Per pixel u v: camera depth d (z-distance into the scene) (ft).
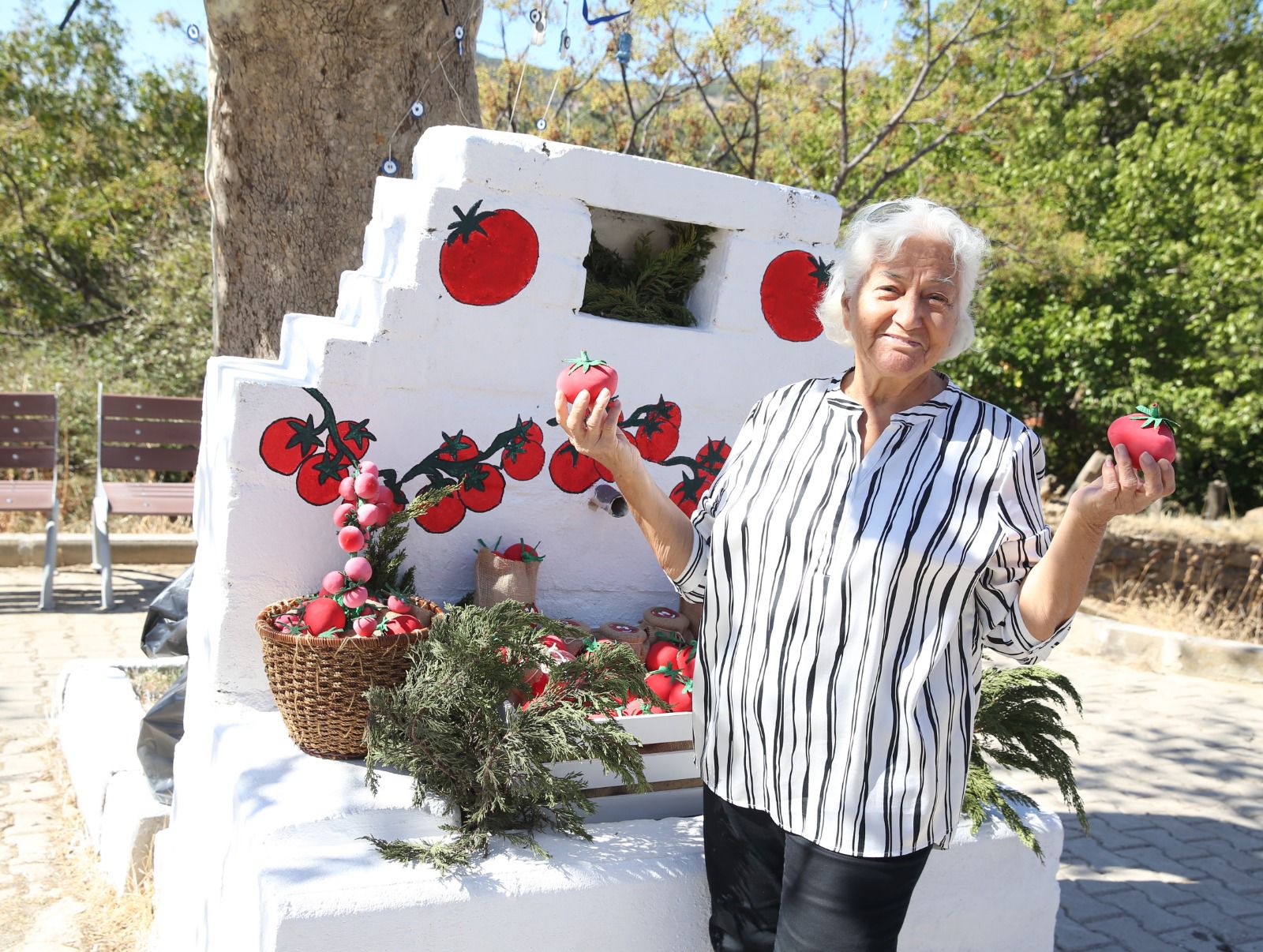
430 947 6.59
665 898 7.22
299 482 8.75
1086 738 18.20
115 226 44.98
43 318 46.57
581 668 7.68
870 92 39.01
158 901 10.07
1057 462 55.16
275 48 13.19
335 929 6.34
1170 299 45.39
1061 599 5.61
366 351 8.80
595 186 9.35
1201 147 43.96
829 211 10.37
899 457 6.06
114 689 13.85
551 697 7.50
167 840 9.93
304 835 7.06
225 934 7.50
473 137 8.89
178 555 26.00
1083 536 5.40
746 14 31.22
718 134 38.65
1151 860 13.57
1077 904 12.28
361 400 8.88
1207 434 46.91
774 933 6.74
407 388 9.05
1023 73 43.50
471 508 9.55
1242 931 11.89
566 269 9.39
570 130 32.48
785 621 6.16
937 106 35.22
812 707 6.06
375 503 8.52
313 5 12.94
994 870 8.34
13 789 13.24
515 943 6.82
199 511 10.02
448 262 8.98
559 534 9.96
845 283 6.28
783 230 10.21
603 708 7.48
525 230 9.21
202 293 33.88
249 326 14.05
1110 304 46.06
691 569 6.81
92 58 47.01
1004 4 34.60
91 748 12.46
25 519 26.76
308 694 7.77
